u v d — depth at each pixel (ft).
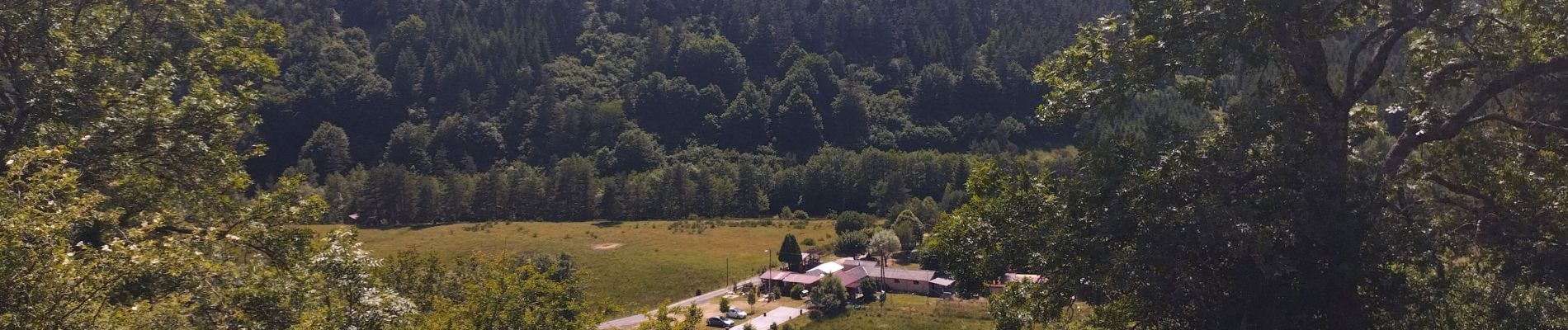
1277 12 31.35
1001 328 34.32
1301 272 28.73
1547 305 29.14
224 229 52.44
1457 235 34.12
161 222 34.68
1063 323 37.37
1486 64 33.14
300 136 481.05
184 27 60.80
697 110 545.44
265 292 41.91
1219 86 34.53
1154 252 28.27
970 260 34.63
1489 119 33.09
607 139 499.51
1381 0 34.30
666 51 612.70
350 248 50.29
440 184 395.34
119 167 48.47
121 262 29.81
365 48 588.91
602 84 583.58
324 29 578.25
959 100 538.88
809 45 653.30
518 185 390.21
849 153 456.86
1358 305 28.91
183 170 53.47
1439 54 36.60
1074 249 30.71
